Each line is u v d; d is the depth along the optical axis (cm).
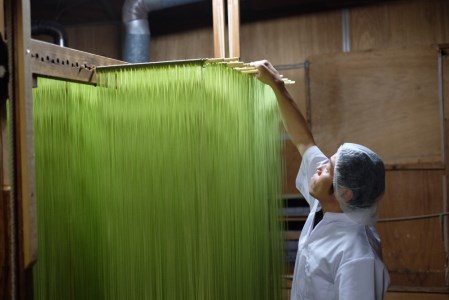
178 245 151
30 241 111
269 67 184
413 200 364
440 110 356
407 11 364
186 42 411
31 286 116
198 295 148
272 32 391
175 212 151
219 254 154
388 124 367
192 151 147
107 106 157
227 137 161
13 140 111
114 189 158
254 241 182
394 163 365
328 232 164
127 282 157
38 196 162
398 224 367
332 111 377
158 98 151
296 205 381
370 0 369
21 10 110
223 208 157
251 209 181
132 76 153
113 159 158
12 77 111
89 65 155
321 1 378
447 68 355
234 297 163
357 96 372
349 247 155
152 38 419
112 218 159
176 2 362
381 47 369
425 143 361
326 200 168
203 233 147
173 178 150
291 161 380
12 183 111
